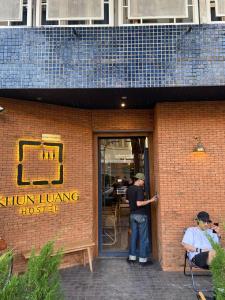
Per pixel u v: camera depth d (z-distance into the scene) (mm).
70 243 5723
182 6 4969
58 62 4812
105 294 4461
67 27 4879
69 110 6070
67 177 5906
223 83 4742
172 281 4949
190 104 5750
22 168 5355
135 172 6539
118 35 4867
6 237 5062
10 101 5301
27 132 5465
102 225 6453
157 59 4812
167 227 5535
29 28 4867
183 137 5691
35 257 2234
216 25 4883
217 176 5590
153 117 6266
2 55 4797
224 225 2811
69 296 4395
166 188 5613
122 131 6320
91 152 6270
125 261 5992
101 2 4992
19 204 5270
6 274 2016
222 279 2262
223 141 5648
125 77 4793
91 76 4801
